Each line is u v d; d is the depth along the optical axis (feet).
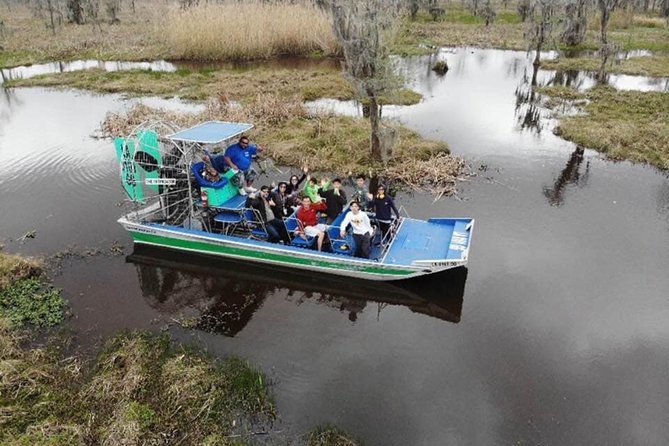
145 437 25.07
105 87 97.40
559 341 32.14
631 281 38.09
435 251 38.04
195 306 36.14
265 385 28.71
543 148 65.98
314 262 37.55
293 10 135.85
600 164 60.64
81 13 187.83
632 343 31.96
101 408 26.84
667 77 104.01
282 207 40.75
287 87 93.40
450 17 192.13
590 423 26.43
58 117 81.00
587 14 140.67
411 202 51.24
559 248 42.57
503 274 39.09
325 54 129.80
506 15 192.54
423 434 25.71
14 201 52.44
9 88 100.94
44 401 26.96
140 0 257.34
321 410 27.12
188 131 42.42
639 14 189.67
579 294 36.60
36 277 39.11
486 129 73.56
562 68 113.60
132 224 41.65
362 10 54.75
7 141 70.33
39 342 32.24
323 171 58.70
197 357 30.40
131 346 30.89
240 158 43.42
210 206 41.60
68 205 51.44
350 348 31.83
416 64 120.16
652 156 61.16
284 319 34.78
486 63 121.90
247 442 25.14
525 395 28.12
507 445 25.20
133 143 40.24
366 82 55.26
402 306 36.19
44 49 139.23
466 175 57.47
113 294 37.35
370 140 64.03
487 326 33.65
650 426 26.27
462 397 27.96
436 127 74.23
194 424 26.04
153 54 129.70
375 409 27.20
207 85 97.30
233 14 129.49
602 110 79.71
